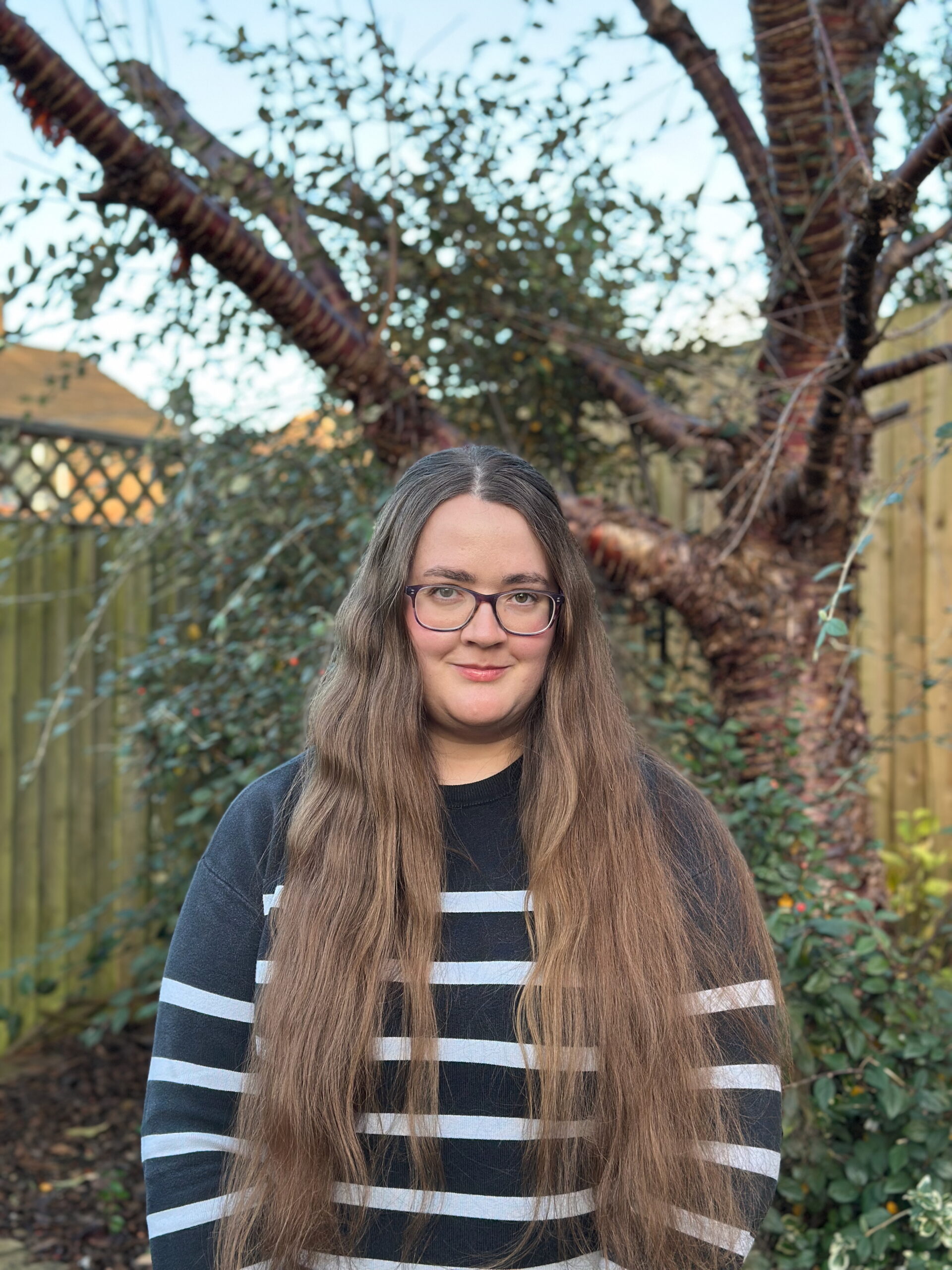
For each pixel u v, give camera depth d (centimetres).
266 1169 108
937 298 306
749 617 274
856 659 282
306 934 112
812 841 210
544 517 116
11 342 253
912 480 189
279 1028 109
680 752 247
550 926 110
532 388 345
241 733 275
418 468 119
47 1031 351
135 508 357
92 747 363
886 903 262
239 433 313
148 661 298
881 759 368
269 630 278
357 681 122
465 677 113
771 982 116
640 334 323
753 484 269
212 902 116
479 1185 107
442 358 315
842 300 192
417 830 114
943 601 356
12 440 323
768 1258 187
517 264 309
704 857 119
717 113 262
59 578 352
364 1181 108
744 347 311
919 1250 178
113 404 586
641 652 309
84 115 219
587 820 116
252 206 247
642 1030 109
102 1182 265
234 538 300
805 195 238
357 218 285
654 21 250
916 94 255
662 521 290
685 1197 108
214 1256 106
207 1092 112
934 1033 192
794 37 219
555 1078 105
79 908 362
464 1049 107
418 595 114
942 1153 180
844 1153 193
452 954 110
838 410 219
